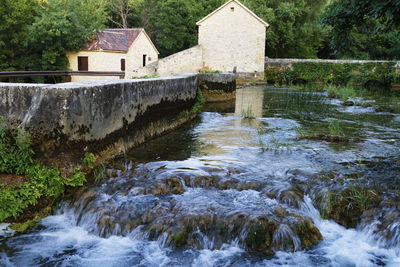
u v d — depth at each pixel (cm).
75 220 510
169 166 654
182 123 1088
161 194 548
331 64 3067
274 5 3703
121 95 703
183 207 495
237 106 1530
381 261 425
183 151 772
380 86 2752
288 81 3053
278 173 636
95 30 3081
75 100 559
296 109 1449
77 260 426
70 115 551
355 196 526
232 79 1822
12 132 550
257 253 435
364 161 709
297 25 3800
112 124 674
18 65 2716
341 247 452
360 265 417
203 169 641
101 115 632
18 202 505
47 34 2667
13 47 2712
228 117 1238
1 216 492
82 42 2988
